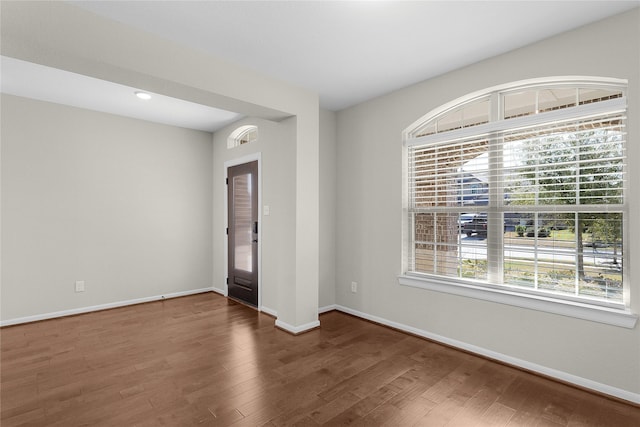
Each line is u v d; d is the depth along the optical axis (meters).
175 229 4.73
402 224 3.34
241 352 2.83
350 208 3.88
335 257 4.07
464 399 2.12
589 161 2.23
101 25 2.07
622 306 2.12
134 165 4.34
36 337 3.15
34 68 2.82
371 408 2.03
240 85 2.79
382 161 3.53
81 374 2.44
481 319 2.75
